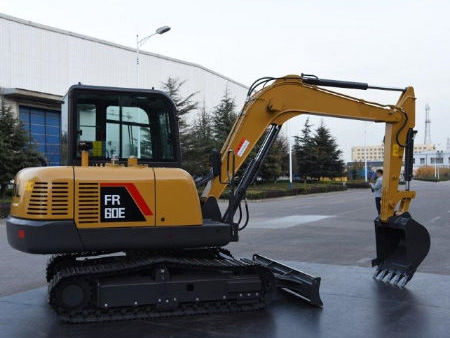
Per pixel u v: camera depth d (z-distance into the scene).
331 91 7.27
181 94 52.72
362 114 7.45
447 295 6.94
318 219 18.42
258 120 6.97
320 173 54.47
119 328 5.58
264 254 10.52
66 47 43.00
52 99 37.69
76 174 5.57
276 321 5.81
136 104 6.43
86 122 6.23
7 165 25.17
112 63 47.53
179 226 5.87
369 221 17.58
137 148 6.41
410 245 7.32
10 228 5.64
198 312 6.02
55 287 5.56
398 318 5.91
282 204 28.95
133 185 5.72
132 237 5.68
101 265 6.05
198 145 37.12
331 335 5.33
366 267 8.97
